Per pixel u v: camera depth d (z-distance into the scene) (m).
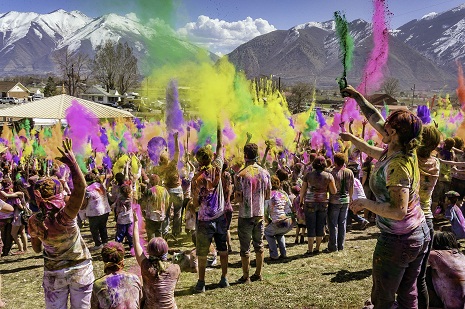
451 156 8.03
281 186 7.15
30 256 8.20
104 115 19.39
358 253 6.85
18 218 8.38
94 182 8.01
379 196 3.06
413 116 2.94
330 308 4.62
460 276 3.85
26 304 5.50
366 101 3.63
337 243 7.17
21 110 18.45
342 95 3.76
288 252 7.30
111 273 3.79
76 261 3.79
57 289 3.77
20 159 16.53
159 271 3.95
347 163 9.72
